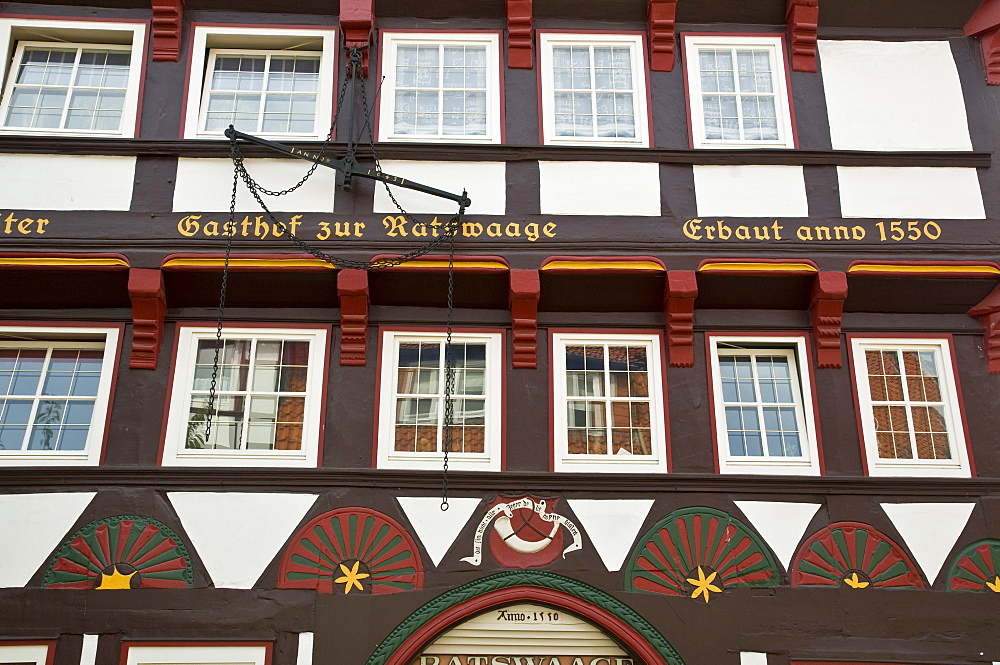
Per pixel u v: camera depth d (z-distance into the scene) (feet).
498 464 33.71
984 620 32.12
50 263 34.42
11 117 37.47
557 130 37.70
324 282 35.12
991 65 38.93
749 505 33.32
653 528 32.91
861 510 33.37
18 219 35.04
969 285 35.78
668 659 31.50
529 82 38.27
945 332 35.99
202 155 36.35
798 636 31.83
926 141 37.70
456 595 31.94
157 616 31.35
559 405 34.60
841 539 32.99
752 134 38.01
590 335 35.55
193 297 35.32
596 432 34.53
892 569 32.65
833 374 35.24
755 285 35.63
